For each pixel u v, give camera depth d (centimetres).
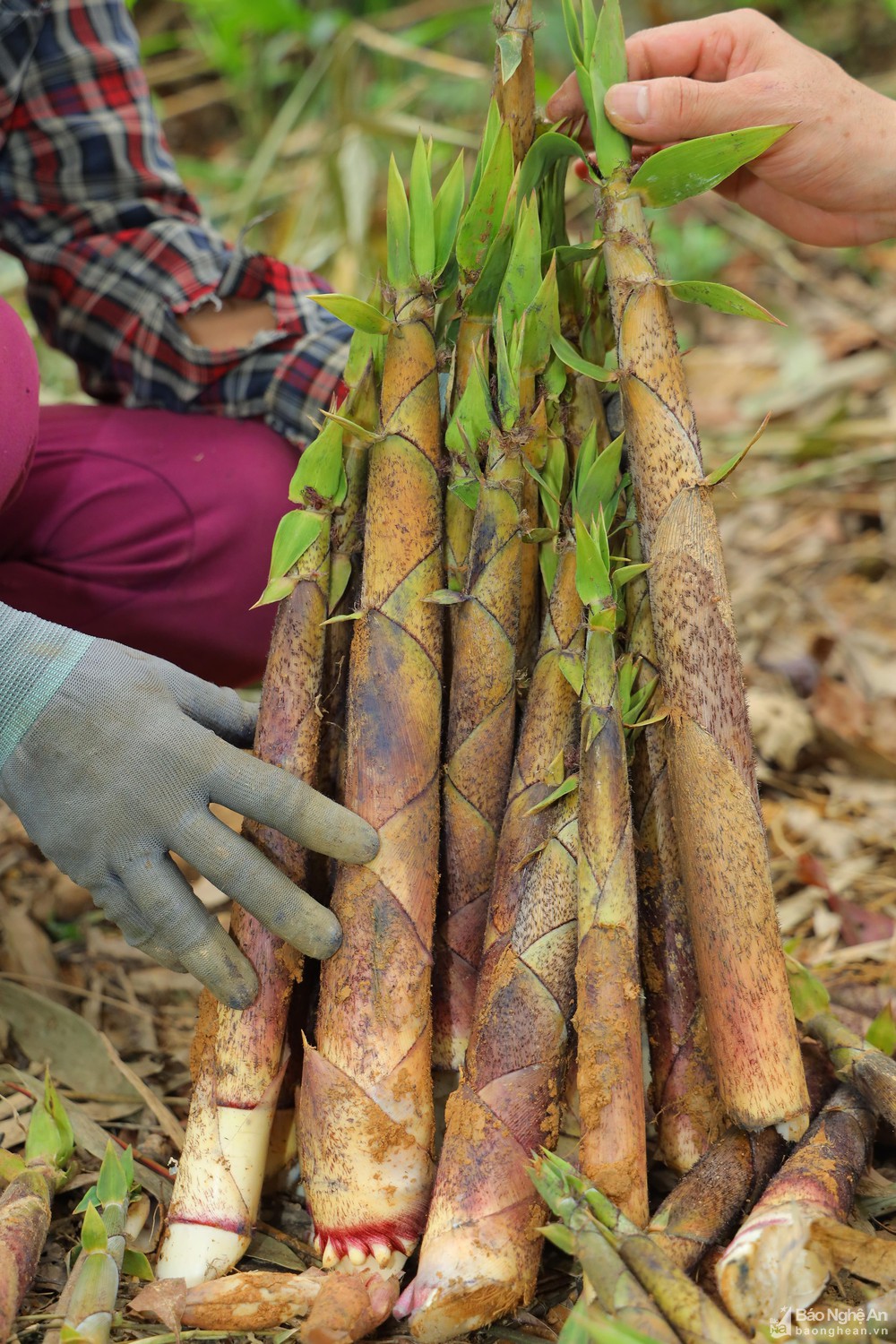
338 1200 93
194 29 325
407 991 94
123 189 131
